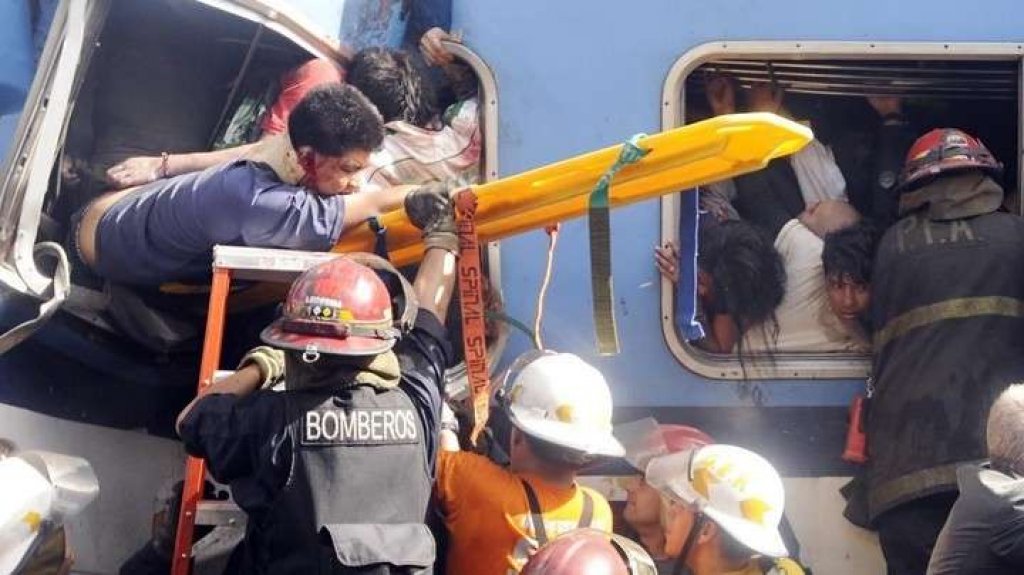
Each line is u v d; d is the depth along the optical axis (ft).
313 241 27.66
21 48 31.45
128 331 29.66
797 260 34.22
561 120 32.76
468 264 27.71
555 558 23.20
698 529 28.09
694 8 33.17
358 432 24.20
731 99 34.86
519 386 27.14
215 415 24.31
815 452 32.99
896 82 34.65
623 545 24.54
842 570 32.58
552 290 32.40
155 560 28.68
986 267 32.19
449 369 30.71
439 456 27.12
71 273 29.43
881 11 33.42
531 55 32.86
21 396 28.60
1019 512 26.45
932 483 31.24
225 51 33.22
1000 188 33.27
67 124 28.91
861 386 33.35
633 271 32.71
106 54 31.89
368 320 24.49
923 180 33.14
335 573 23.27
